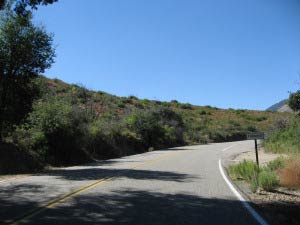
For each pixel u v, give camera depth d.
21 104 23.81
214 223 9.41
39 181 16.44
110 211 10.55
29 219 9.52
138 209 10.87
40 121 27.06
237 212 10.63
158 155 33.91
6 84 23.20
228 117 94.38
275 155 30.91
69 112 30.38
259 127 84.44
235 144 53.75
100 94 71.38
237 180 17.41
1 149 22.70
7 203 11.45
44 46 23.50
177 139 56.31
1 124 23.77
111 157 34.28
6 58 22.77
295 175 15.36
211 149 42.66
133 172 20.02
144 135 46.16
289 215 10.59
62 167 25.45
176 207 11.20
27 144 25.47
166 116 62.56
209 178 17.69
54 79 65.12
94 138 33.38
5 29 22.61
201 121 80.19
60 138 27.86
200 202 11.99
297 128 34.62
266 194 13.76
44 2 15.09
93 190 13.98
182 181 16.58
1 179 17.39
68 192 13.47
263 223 9.44
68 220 9.50
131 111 54.09
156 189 14.37
